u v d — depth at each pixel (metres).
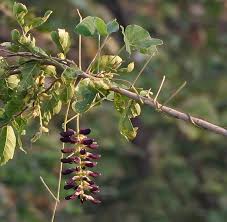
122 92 3.77
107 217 10.34
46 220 8.35
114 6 10.89
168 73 10.31
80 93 3.78
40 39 4.99
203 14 11.30
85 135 3.78
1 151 3.81
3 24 6.13
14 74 3.79
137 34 3.79
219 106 10.83
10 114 3.80
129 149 10.55
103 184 10.29
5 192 8.18
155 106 3.75
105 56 3.84
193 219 10.68
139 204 10.55
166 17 11.36
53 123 8.23
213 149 11.10
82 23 3.76
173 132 10.98
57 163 8.20
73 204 8.47
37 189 8.15
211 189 10.91
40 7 7.26
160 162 10.84
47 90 3.79
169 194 10.70
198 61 10.98
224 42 11.27
